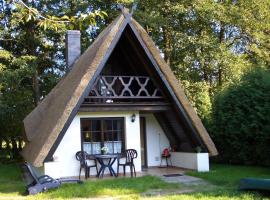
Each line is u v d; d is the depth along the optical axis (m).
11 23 22.28
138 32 14.80
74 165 14.56
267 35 25.64
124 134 15.45
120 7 14.84
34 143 15.02
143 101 16.05
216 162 18.33
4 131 25.25
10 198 10.80
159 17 23.72
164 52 26.05
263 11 24.50
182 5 23.12
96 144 15.11
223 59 23.42
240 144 16.44
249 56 26.73
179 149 16.72
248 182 10.24
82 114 14.91
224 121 16.86
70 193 10.78
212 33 25.30
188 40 23.16
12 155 25.88
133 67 16.39
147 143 17.02
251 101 15.63
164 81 14.51
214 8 23.06
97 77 13.86
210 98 23.44
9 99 22.69
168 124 16.61
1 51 21.20
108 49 13.95
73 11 23.98
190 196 9.88
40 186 11.46
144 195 10.50
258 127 15.33
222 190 10.59
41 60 25.83
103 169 14.23
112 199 10.16
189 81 24.70
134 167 14.40
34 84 24.62
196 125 14.76
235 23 24.14
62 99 14.50
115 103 14.47
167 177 13.64
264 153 15.51
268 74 16.12
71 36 19.33
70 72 17.31
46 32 24.16
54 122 13.46
